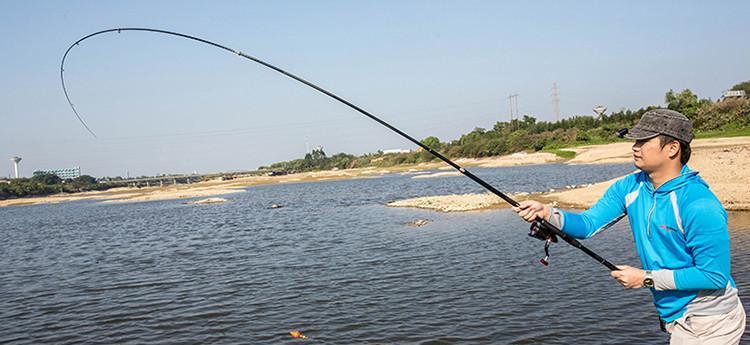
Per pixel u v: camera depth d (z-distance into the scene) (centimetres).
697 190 300
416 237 1608
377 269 1177
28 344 805
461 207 2298
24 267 1605
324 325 795
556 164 6506
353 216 2475
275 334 769
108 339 805
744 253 1041
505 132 10594
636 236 330
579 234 348
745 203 1532
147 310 955
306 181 9231
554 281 966
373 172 10012
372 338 726
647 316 744
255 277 1183
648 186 324
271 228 2230
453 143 10969
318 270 1212
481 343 682
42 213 5084
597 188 2366
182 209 4075
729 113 5775
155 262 1513
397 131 438
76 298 1098
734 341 308
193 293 1066
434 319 791
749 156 2097
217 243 1850
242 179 12350
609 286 909
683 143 306
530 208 356
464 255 1267
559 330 710
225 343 746
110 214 4091
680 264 306
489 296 895
